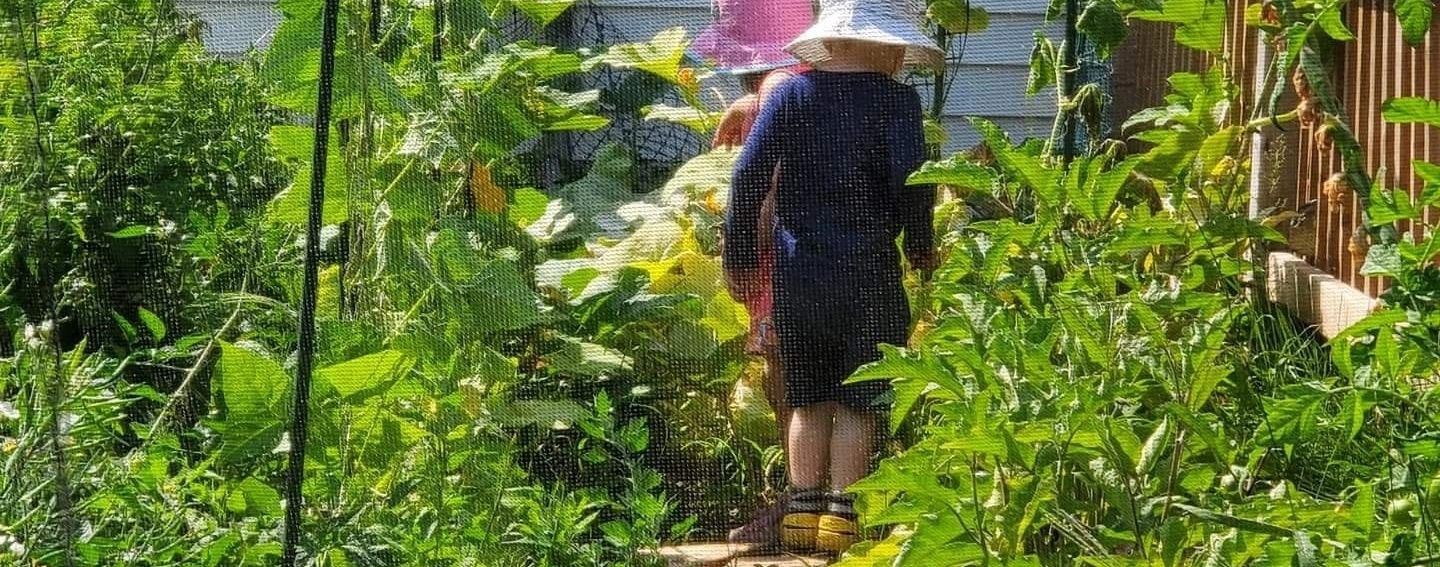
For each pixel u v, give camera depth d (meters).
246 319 3.00
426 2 2.90
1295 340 3.32
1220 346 2.35
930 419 2.77
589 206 3.43
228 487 2.22
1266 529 1.84
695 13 4.16
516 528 2.43
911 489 1.96
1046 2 4.87
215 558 2.03
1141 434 2.22
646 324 3.27
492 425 2.61
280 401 2.10
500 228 2.93
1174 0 2.98
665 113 3.92
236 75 3.66
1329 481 2.50
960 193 3.78
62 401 1.94
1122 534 1.98
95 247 3.13
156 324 2.55
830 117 2.95
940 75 4.16
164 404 2.63
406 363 2.29
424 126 2.70
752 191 3.01
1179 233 2.69
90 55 3.37
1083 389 1.95
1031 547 2.34
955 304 2.67
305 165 2.52
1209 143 2.97
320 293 2.79
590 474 2.92
